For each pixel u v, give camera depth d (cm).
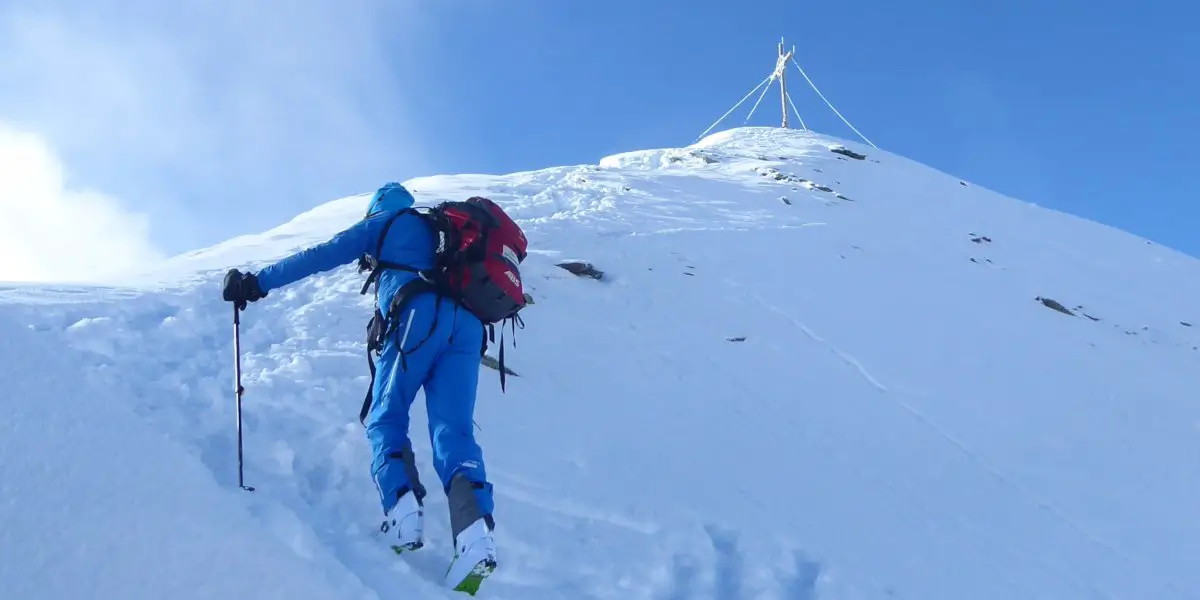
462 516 336
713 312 970
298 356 553
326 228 1056
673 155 2172
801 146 2309
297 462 415
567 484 493
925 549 543
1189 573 609
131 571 241
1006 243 1697
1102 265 1705
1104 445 830
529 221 1216
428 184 1520
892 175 2128
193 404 450
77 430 279
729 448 623
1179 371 1152
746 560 471
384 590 312
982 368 981
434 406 369
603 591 405
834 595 457
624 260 1066
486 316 387
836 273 1225
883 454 693
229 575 254
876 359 938
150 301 598
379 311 383
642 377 739
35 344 310
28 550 232
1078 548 609
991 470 717
